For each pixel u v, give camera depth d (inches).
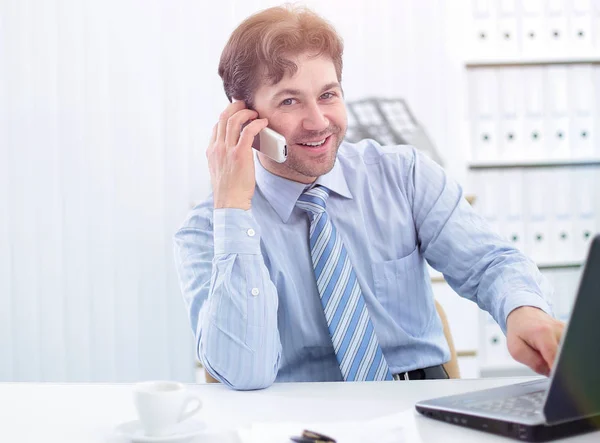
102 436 36.0
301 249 55.9
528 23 111.3
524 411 34.7
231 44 55.3
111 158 113.9
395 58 113.3
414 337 57.9
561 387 32.2
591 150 111.8
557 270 112.7
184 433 35.2
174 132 114.0
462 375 108.2
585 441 33.2
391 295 58.5
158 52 113.4
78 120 113.4
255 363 45.9
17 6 112.3
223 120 53.2
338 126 54.8
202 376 113.6
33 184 113.6
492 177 112.4
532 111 111.3
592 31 111.0
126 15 113.0
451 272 58.5
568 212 112.4
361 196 59.6
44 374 114.0
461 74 112.9
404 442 33.5
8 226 113.5
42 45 112.9
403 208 59.8
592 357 32.4
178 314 114.3
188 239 56.9
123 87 113.4
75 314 114.0
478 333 109.9
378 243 58.8
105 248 114.1
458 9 112.3
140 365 114.3
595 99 111.4
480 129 112.0
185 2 113.1
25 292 113.7
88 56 113.0
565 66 111.1
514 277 52.5
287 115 53.4
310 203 55.4
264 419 38.6
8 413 40.0
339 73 55.6
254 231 49.1
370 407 40.5
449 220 59.2
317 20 54.2
